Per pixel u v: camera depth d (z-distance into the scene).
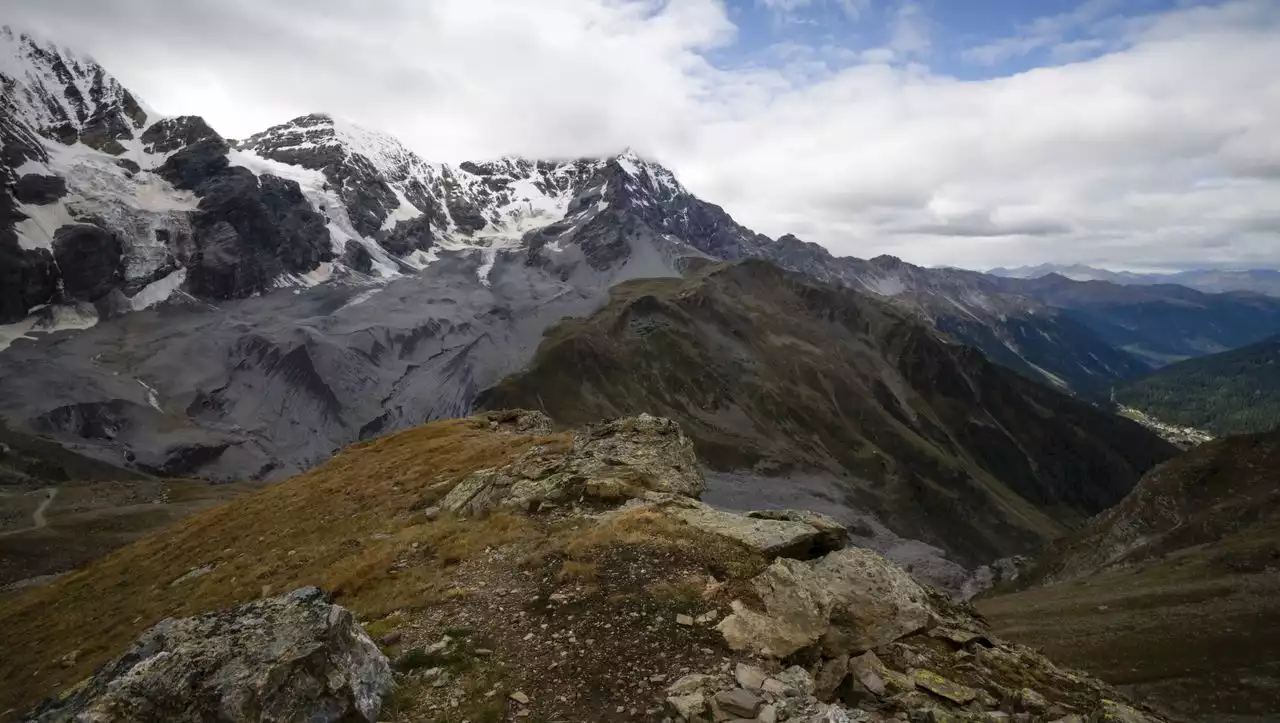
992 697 16.30
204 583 33.19
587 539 23.36
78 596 40.66
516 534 25.94
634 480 30.78
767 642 16.86
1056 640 67.19
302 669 13.45
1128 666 59.44
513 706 14.73
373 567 25.33
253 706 12.81
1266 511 98.19
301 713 12.99
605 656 16.50
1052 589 95.94
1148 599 73.56
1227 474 113.62
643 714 14.34
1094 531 129.38
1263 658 55.50
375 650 15.66
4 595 82.19
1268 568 73.88
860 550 21.59
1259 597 66.94
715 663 16.05
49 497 148.62
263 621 15.12
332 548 31.69
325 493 45.59
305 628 14.64
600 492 29.47
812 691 15.05
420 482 41.72
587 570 20.88
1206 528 103.12
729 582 20.09
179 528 50.28
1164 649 60.66
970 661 17.91
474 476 36.09
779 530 23.53
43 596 43.12
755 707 13.88
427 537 27.88
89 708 12.37
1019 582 134.25
